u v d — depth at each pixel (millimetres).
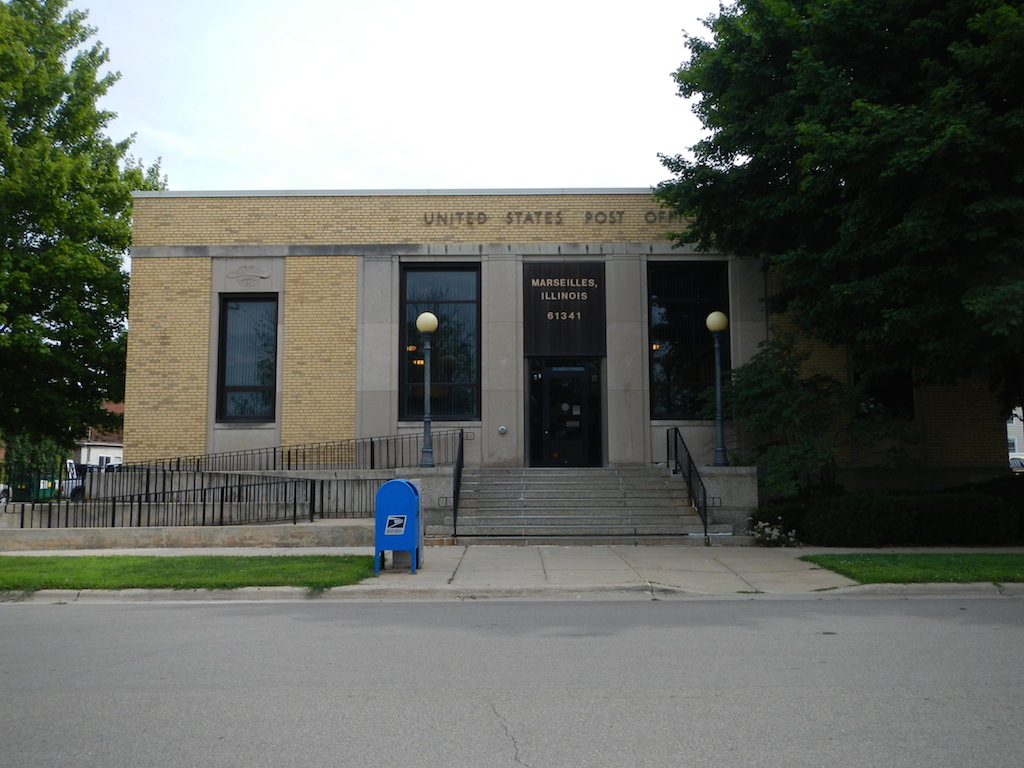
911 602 10297
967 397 20125
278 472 19078
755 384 17453
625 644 7668
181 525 17359
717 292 20922
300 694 5973
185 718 5418
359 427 20078
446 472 16734
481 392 20344
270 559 13000
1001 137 12203
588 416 20750
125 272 24953
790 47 15922
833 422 17922
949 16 13539
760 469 18922
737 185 16844
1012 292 11438
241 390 20531
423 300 20875
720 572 12305
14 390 23422
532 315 20594
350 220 20703
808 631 8281
